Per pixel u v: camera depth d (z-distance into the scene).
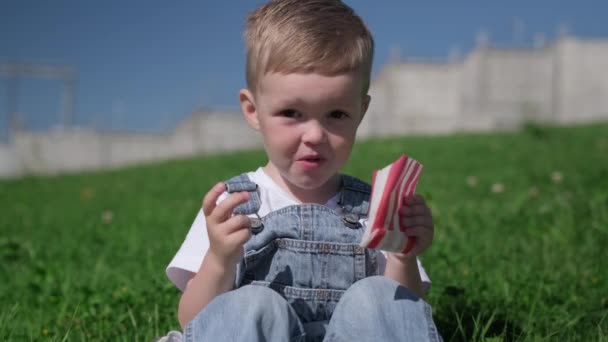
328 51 1.95
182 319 2.05
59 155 26.61
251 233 2.11
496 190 6.70
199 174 13.05
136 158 27.23
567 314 2.79
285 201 2.19
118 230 5.98
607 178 7.10
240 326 1.85
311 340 2.07
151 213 7.33
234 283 2.11
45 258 4.70
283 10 2.06
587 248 3.84
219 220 1.98
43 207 9.37
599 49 25.28
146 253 4.50
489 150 12.40
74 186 13.38
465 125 25.61
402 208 1.96
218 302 1.90
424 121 26.59
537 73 25.94
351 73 1.99
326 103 1.97
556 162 9.77
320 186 2.22
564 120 25.28
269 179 2.24
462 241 4.19
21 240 5.50
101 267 4.11
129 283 3.54
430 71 28.67
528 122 15.38
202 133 27.45
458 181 8.24
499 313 2.79
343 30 2.01
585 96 25.25
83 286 3.38
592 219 4.58
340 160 2.04
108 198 10.20
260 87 2.04
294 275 2.09
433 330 1.93
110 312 3.00
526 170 8.91
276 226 2.11
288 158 2.02
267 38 2.01
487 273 3.41
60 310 3.17
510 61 26.19
